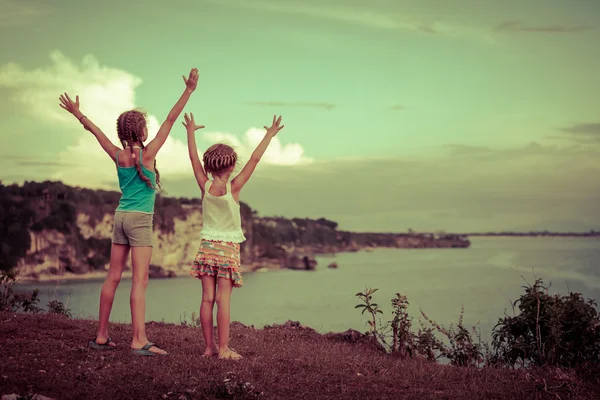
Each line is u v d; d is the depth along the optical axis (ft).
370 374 22.90
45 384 17.56
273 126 23.66
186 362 21.24
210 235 23.07
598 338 27.50
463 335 32.22
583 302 28.81
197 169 23.39
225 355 23.02
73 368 19.34
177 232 616.80
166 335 28.76
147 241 22.15
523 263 479.00
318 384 20.56
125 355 21.53
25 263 556.92
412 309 170.91
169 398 17.44
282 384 20.08
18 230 565.94
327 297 309.01
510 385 21.98
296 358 24.98
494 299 226.17
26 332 25.09
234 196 23.15
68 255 580.30
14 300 39.29
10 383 17.37
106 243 615.98
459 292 271.69
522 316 29.96
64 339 24.16
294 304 253.03
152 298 311.47
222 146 22.89
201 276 23.34
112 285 22.63
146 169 21.83
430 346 32.42
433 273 496.23
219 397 18.03
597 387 22.11
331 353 28.50
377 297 219.82
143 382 18.58
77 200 610.24
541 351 28.37
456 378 23.67
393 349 32.42
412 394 19.92
